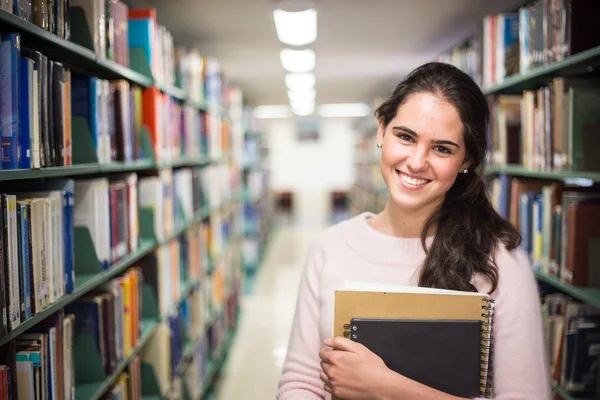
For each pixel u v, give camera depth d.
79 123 1.72
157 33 2.51
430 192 1.11
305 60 4.60
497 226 1.15
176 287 2.80
